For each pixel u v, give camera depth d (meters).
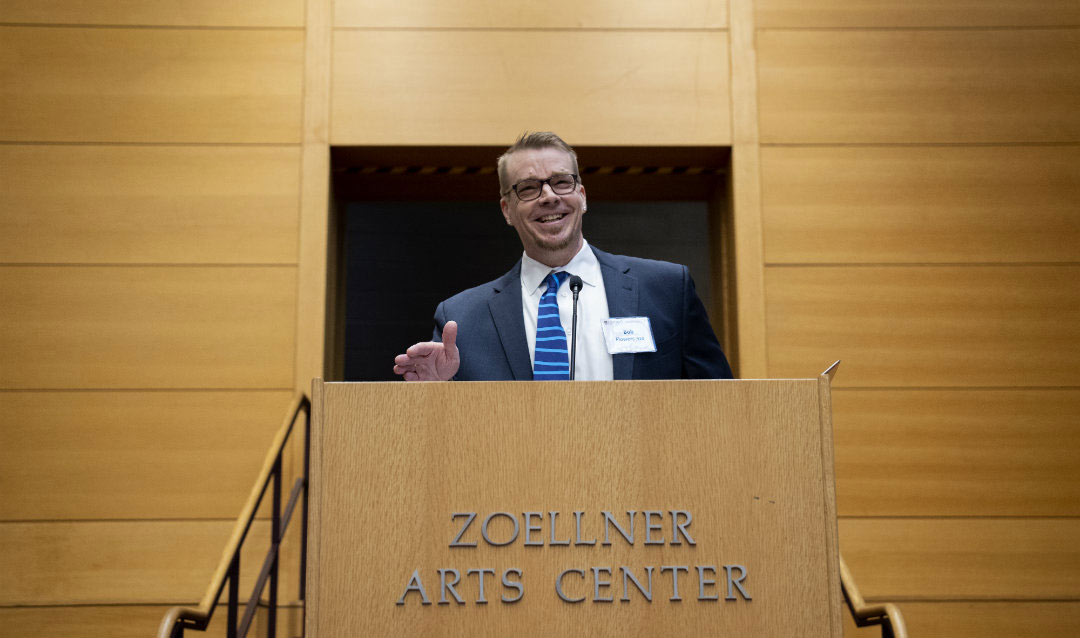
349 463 1.33
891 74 3.77
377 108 3.71
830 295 3.60
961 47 3.79
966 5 3.82
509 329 2.01
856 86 3.76
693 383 1.37
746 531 1.32
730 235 3.74
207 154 3.66
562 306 2.01
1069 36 3.79
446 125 3.70
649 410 1.36
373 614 1.29
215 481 3.43
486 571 1.31
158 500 3.41
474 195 4.11
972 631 3.37
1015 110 3.74
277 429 3.46
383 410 1.35
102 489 3.41
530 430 1.35
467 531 1.32
